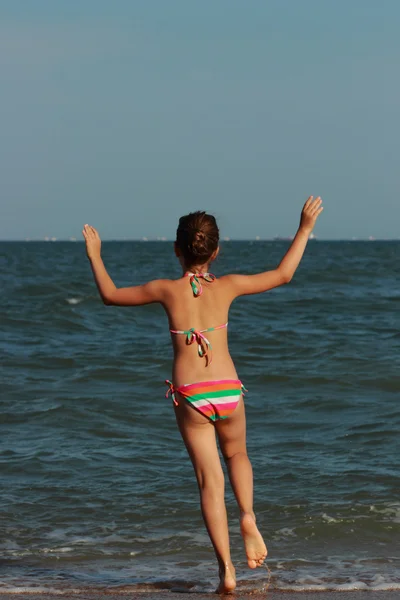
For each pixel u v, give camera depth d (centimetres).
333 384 1421
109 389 1391
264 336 2077
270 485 838
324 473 876
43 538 695
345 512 750
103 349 1891
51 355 1772
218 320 519
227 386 509
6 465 915
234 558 643
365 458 936
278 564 625
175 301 519
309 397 1317
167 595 538
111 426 1107
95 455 961
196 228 524
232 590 539
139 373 1539
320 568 613
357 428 1088
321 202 539
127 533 707
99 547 673
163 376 1512
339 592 543
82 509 770
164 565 628
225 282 529
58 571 612
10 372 1559
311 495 801
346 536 693
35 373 1559
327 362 1666
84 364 1658
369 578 581
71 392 1358
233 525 724
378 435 1043
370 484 833
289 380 1455
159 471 897
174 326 518
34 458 942
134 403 1262
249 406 1251
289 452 973
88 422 1126
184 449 994
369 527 712
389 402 1266
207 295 522
